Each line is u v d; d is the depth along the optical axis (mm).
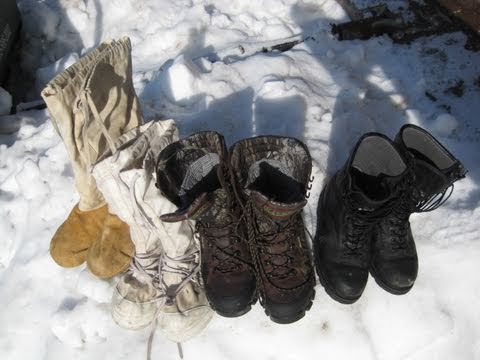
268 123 2025
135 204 1453
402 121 2033
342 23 2318
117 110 1618
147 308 1612
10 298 1818
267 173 1605
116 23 2688
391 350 1603
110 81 1561
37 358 1715
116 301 1623
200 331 1618
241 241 1562
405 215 1568
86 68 1516
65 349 1697
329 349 1595
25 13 2695
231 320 1647
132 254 1706
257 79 2166
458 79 2131
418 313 1623
